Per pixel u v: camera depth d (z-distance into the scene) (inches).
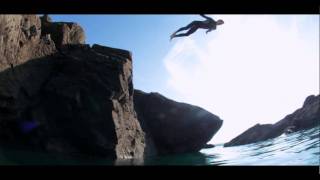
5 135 558.3
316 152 573.0
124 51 700.0
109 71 621.0
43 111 590.2
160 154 866.8
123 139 633.0
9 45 537.0
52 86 601.9
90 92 600.7
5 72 537.0
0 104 537.3
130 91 703.1
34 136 570.9
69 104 592.1
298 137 822.5
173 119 901.2
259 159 570.9
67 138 591.8
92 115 591.2
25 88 577.6
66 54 657.6
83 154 589.3
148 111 902.4
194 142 910.4
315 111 927.0
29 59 597.6
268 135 999.0
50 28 706.8
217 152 814.5
